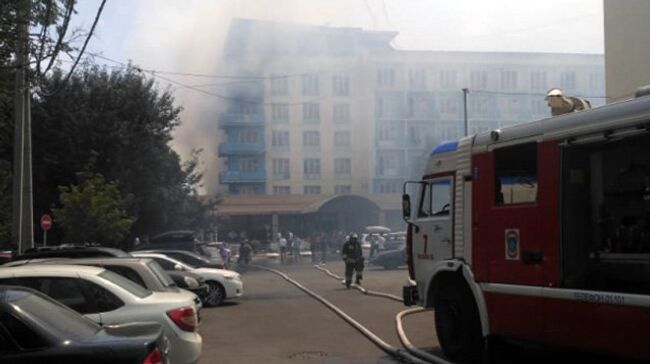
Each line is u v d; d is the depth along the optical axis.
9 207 19.00
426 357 8.66
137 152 27.11
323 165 58.59
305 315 13.89
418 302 9.72
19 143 15.21
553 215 6.81
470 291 8.39
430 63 51.25
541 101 47.91
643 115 5.96
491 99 49.50
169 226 32.44
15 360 4.34
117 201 22.08
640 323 5.84
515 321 7.29
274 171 58.44
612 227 6.31
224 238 56.56
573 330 6.52
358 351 9.61
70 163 25.38
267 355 9.34
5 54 9.65
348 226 56.03
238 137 56.91
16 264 7.64
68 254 9.44
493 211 7.70
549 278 6.82
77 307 6.68
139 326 5.21
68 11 10.09
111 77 27.02
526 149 7.26
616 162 6.34
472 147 8.16
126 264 8.20
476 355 8.34
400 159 56.75
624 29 15.23
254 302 16.61
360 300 16.44
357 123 56.62
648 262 5.89
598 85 45.03
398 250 30.47
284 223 57.28
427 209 9.54
